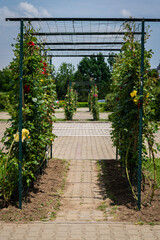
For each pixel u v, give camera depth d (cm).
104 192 466
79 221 334
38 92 431
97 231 306
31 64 413
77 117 2248
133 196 420
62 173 578
